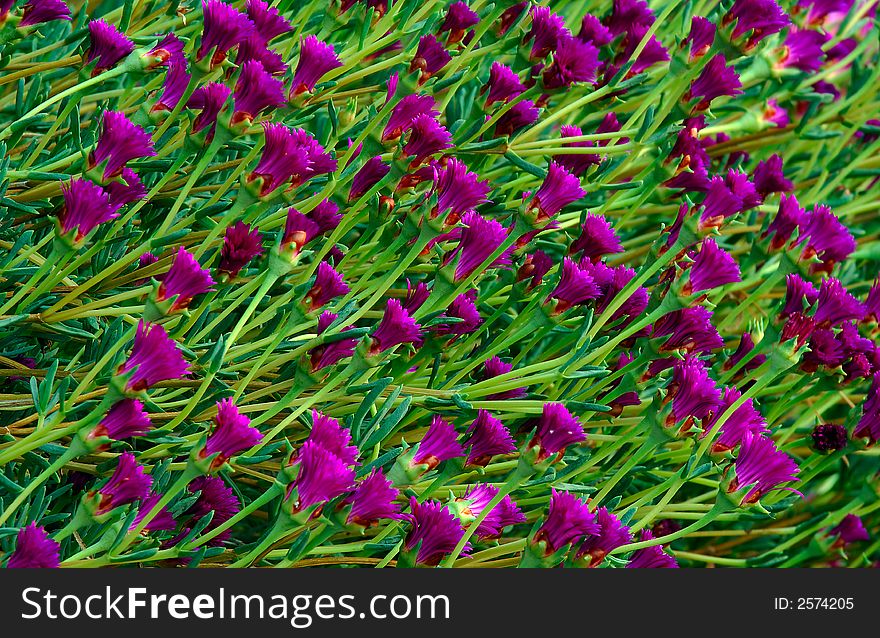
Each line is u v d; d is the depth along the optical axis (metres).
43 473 1.17
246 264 1.23
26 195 1.27
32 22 1.26
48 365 1.29
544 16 1.31
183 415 1.19
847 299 1.30
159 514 1.19
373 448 1.27
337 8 1.33
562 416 1.21
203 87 1.24
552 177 1.24
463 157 1.35
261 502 1.18
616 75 1.36
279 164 1.21
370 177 1.27
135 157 1.21
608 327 1.30
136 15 1.34
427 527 1.20
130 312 1.24
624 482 1.33
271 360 1.26
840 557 1.40
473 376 1.35
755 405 1.38
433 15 1.32
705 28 1.33
